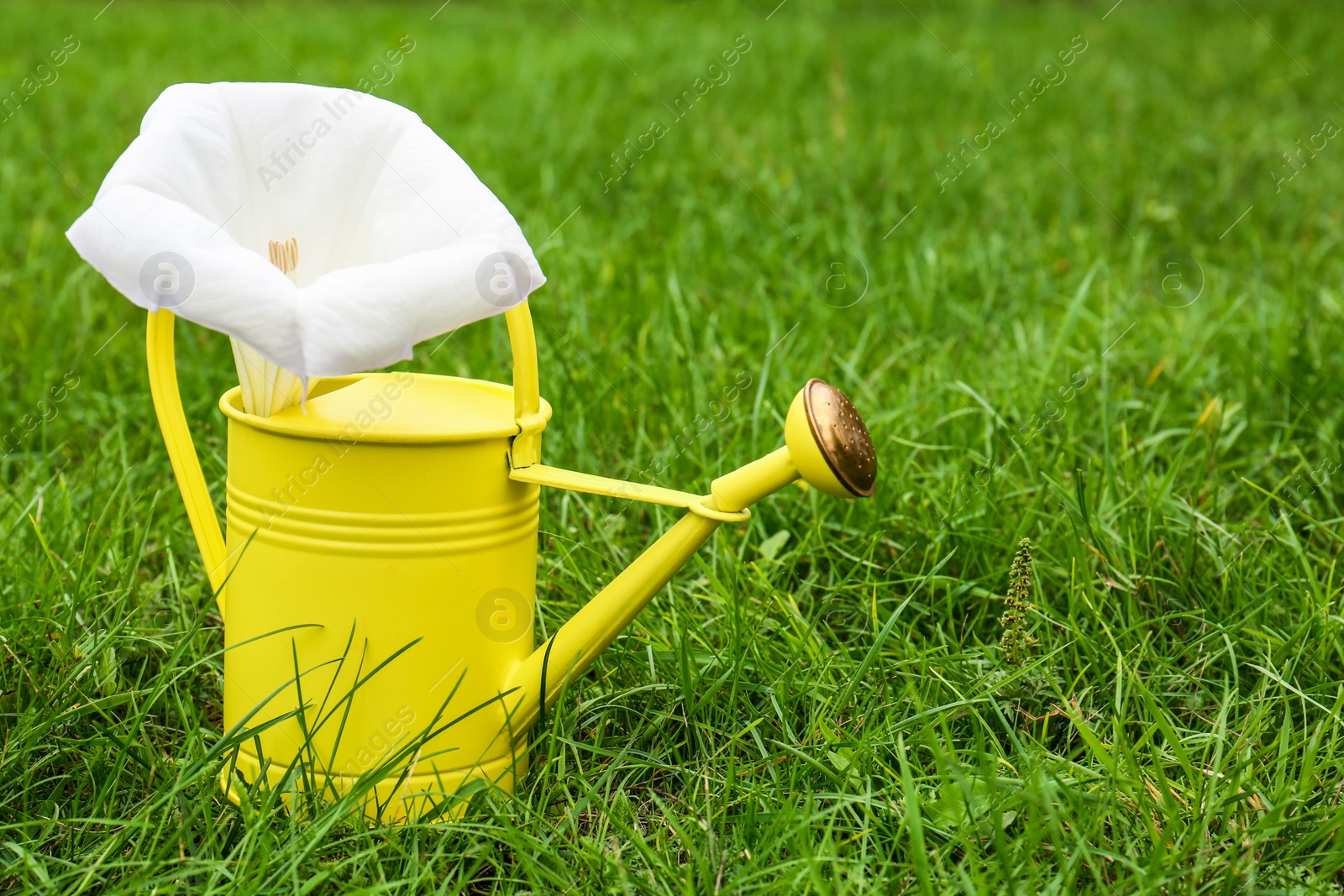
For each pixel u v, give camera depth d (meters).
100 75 3.54
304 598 1.22
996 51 4.38
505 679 1.26
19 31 4.20
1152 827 1.20
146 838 1.22
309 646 1.23
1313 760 1.24
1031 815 1.20
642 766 1.28
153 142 1.18
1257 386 1.65
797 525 1.49
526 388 1.23
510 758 1.27
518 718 1.26
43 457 1.52
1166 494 1.46
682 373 1.66
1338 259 2.20
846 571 1.46
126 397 1.64
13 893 1.19
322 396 1.25
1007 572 1.41
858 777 1.25
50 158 2.62
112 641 1.32
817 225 2.22
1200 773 1.26
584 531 1.47
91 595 1.36
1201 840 1.21
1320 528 1.46
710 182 2.61
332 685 1.23
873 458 1.21
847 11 5.81
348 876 1.22
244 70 3.69
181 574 1.44
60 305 1.78
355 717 1.23
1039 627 1.37
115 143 2.77
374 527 1.21
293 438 1.20
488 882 1.24
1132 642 1.36
